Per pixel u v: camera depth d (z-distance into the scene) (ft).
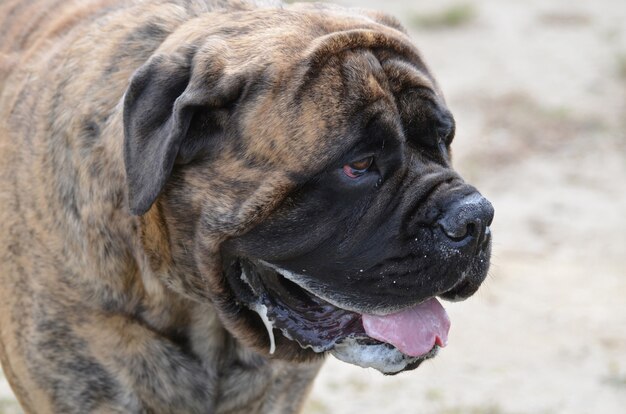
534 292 40.11
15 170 23.82
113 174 22.34
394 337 21.83
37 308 23.25
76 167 22.79
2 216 23.85
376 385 35.32
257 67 20.88
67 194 22.94
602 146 52.06
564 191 48.01
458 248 20.90
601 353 36.55
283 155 20.67
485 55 63.77
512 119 54.95
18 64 25.71
